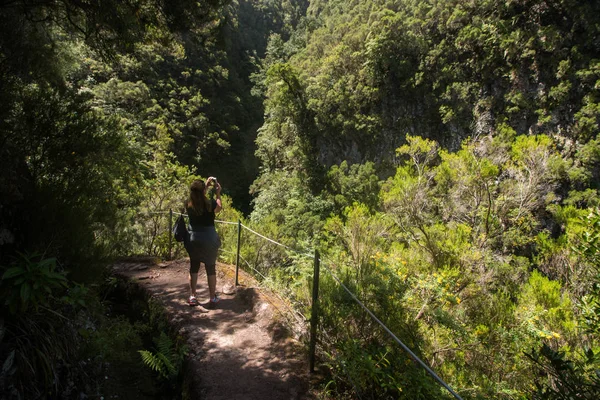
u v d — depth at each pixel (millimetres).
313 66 51156
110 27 3494
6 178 2438
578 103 30688
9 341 2037
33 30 3523
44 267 2086
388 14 41469
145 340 3559
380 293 3246
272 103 45688
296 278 4426
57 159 3006
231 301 4129
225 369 2762
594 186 22234
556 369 1912
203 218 3822
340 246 4977
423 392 2453
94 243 3342
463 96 37188
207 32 4336
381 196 7875
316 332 2957
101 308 3400
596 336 3439
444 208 7793
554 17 33625
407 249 5816
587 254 3367
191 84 56656
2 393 1837
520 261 6145
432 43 40500
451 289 4398
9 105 2686
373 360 2588
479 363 3518
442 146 39344
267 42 96500
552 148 8062
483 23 36625
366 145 42719
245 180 58875
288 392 2512
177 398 2686
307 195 28672
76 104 3215
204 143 51500
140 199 7566
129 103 26375
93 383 2689
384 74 41156
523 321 3939
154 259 5984
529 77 34031
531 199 7680
